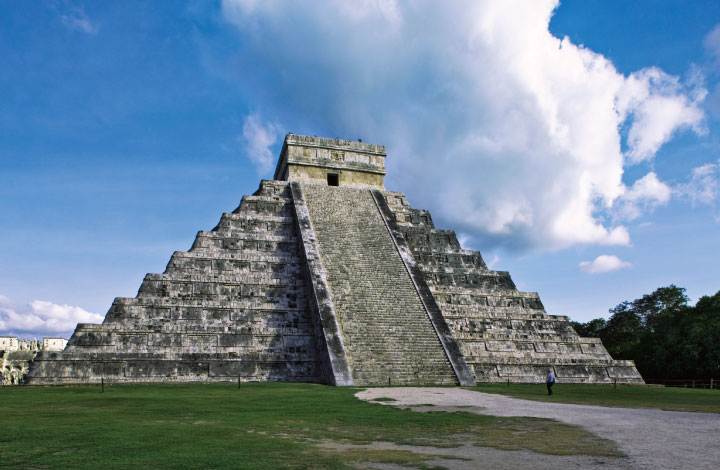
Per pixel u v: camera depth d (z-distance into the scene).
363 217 41.06
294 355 32.56
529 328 38.34
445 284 39.91
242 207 40.03
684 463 8.94
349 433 12.26
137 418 14.17
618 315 71.50
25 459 9.10
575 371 36.50
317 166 44.72
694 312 49.59
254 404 17.80
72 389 24.80
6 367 59.97
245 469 8.52
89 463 8.83
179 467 8.62
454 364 29.66
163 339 31.55
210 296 33.81
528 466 8.76
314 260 35.38
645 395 24.52
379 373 28.42
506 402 19.59
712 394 25.80
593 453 9.86
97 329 30.69
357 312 32.19
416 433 12.32
